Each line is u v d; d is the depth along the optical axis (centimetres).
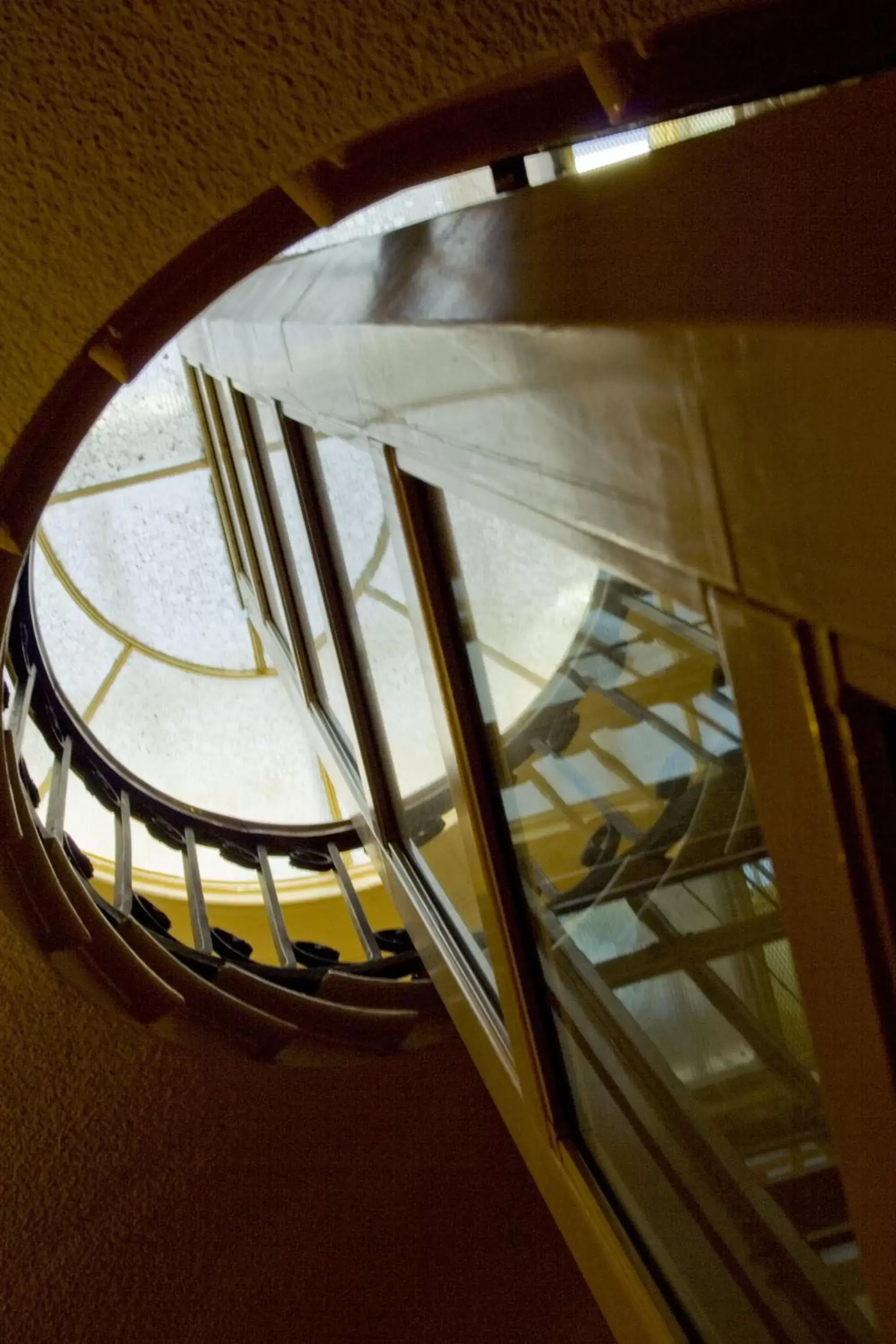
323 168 144
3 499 174
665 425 69
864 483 51
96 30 128
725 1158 123
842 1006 72
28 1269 294
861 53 127
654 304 66
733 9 122
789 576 62
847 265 53
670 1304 142
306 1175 302
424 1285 329
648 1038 138
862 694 62
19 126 135
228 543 549
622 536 83
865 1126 74
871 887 66
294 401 228
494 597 138
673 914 122
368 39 131
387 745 256
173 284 154
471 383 104
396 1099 294
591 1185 160
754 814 97
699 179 75
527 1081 173
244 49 131
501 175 157
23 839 232
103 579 665
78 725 401
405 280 135
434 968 235
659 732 112
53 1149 277
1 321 154
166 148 139
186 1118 280
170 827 425
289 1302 321
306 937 551
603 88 133
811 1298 111
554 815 147
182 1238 301
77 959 242
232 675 679
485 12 128
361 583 238
